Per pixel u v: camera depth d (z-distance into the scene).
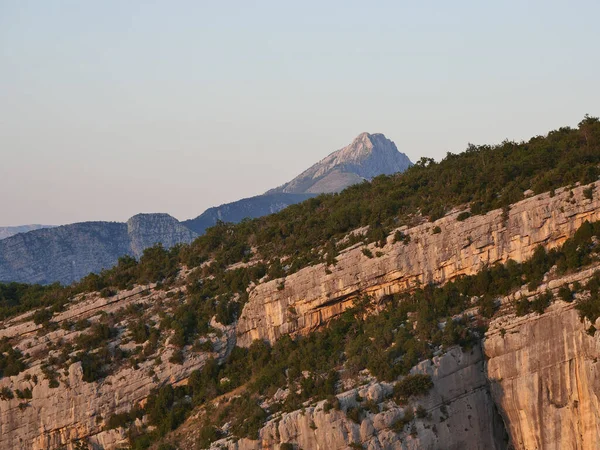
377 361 184.38
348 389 183.38
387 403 179.88
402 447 177.88
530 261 191.88
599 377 170.00
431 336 186.75
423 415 179.38
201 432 191.88
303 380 190.62
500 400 182.62
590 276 180.25
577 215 190.00
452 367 183.12
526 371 179.62
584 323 174.00
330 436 178.62
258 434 183.25
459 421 181.88
